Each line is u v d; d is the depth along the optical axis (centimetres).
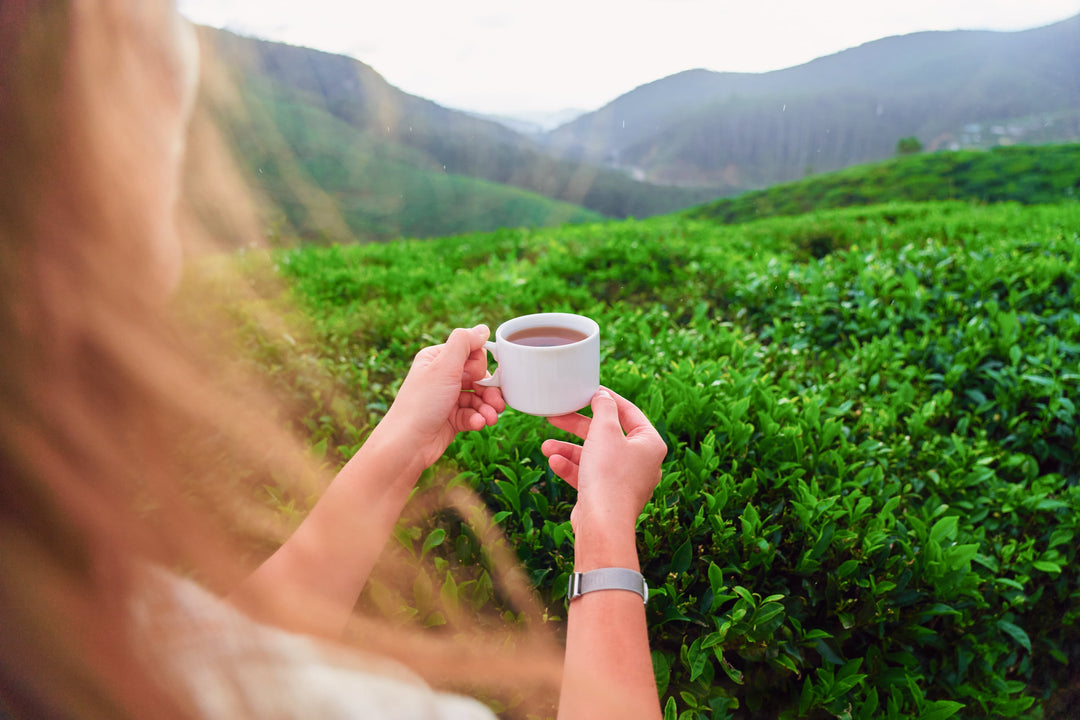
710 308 458
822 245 808
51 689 43
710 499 184
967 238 541
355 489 116
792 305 400
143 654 46
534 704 151
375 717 55
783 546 194
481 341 142
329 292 487
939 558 190
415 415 129
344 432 259
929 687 207
